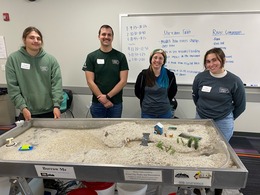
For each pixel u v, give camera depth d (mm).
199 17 2648
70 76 3150
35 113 1915
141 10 2754
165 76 2148
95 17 2861
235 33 2627
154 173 949
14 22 3039
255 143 2812
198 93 1859
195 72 2838
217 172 898
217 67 1658
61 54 3078
